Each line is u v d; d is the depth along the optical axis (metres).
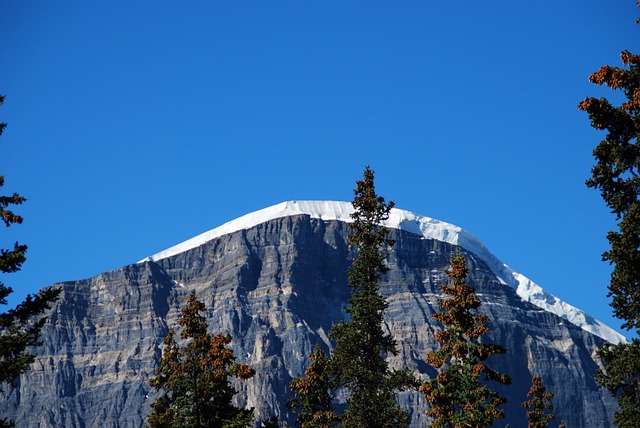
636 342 109.31
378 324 139.62
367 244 144.38
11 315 96.19
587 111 104.75
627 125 104.06
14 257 96.12
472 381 127.50
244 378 149.38
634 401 108.69
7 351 95.06
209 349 150.38
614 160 104.38
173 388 151.00
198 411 147.38
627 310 108.69
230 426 144.00
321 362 151.62
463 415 125.88
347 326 139.38
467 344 128.88
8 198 96.88
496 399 127.06
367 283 142.62
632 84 103.88
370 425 133.38
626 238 105.94
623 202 105.44
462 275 131.25
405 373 136.50
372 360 137.75
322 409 149.88
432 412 129.12
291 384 151.88
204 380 148.62
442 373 128.25
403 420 135.00
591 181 106.50
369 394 134.25
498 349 128.38
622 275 107.12
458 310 129.62
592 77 104.75
